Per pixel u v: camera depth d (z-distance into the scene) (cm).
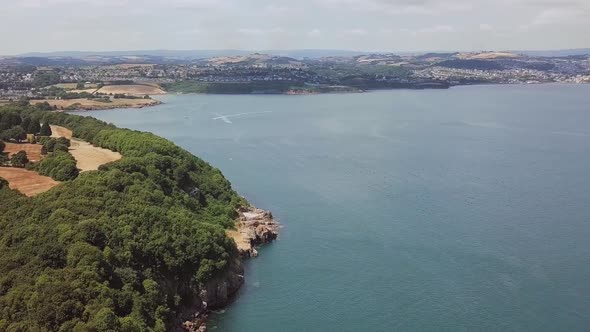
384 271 10850
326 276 10681
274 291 10106
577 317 9138
